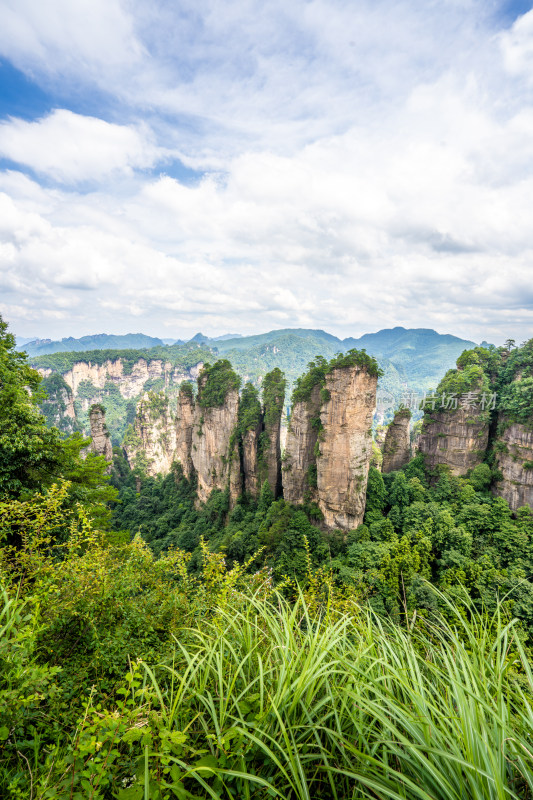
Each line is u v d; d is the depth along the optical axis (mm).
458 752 2561
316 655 3580
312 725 2889
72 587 5863
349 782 3006
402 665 3588
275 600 7438
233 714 3410
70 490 17328
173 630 6055
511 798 2537
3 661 3375
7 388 16672
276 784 2900
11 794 2762
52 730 3613
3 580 5090
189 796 2471
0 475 14883
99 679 4727
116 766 2746
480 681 3336
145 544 9648
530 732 2916
